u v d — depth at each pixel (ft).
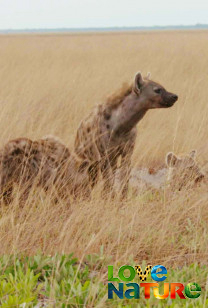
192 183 32.65
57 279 22.76
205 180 35.17
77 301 20.90
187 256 26.07
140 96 35.68
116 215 28.58
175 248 26.66
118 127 35.76
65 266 23.88
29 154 30.89
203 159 40.52
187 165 34.91
